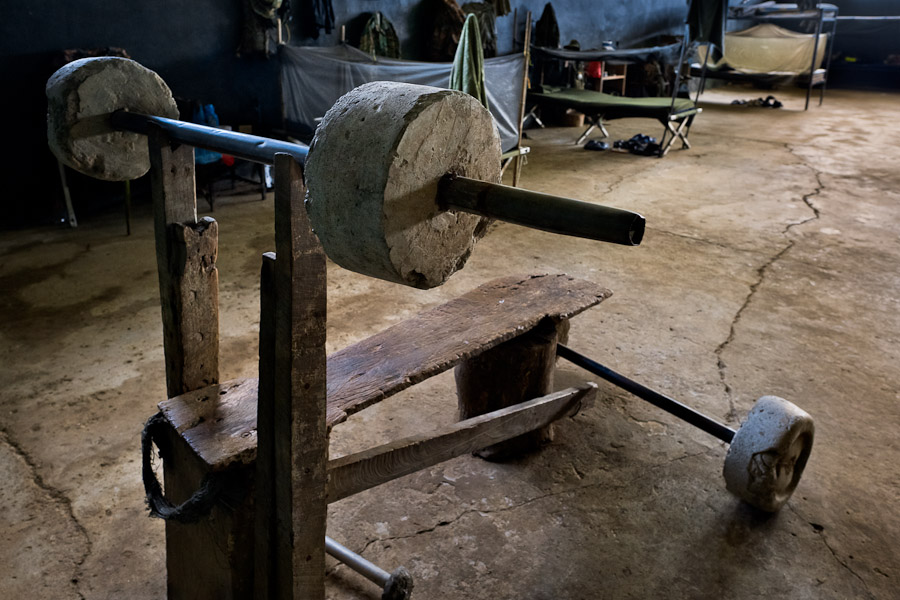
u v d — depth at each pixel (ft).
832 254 18.03
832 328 13.79
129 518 8.29
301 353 4.64
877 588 7.63
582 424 10.55
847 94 53.98
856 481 9.32
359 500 8.80
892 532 8.45
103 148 6.14
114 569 7.57
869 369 12.21
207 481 5.38
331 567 7.78
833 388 11.56
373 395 6.84
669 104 30.42
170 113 6.48
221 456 5.39
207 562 6.05
